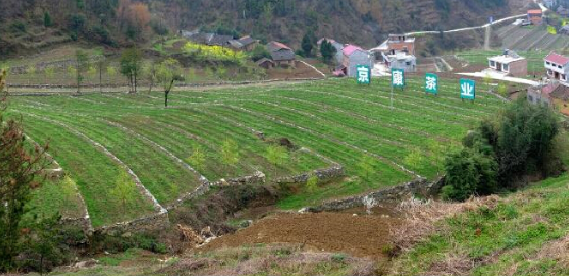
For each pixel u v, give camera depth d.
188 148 59.78
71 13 134.75
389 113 82.12
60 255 32.31
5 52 115.06
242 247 31.77
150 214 40.62
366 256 29.53
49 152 52.41
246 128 70.69
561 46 188.88
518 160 58.69
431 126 74.88
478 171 52.78
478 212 30.31
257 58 152.25
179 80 112.31
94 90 99.06
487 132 59.84
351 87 102.00
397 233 30.27
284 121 75.88
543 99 81.88
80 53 110.88
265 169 55.69
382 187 54.03
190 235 40.09
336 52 168.50
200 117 75.69
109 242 36.44
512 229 27.86
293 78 134.75
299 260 27.83
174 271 28.38
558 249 24.14
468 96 88.62
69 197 40.81
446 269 25.48
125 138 61.47
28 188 26.45
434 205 32.97
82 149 54.72
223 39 164.50
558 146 61.19
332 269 26.86
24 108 76.44
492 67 126.94
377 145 66.50
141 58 115.94
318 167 56.94
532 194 32.81
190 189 47.25
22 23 124.38
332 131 71.69
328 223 36.16
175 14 188.88
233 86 112.25
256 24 189.00
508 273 23.47
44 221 28.53
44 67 112.19
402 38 158.12
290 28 190.38
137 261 33.66
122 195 40.22
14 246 26.28
